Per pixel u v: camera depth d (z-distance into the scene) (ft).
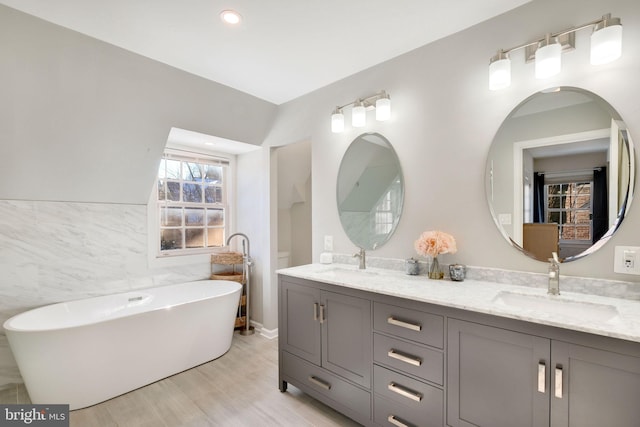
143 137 8.30
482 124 5.94
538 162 5.37
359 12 5.60
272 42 6.56
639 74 4.50
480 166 5.97
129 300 9.18
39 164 7.27
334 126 7.86
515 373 4.07
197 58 7.21
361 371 5.76
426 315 4.89
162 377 7.73
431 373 4.84
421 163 6.79
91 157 7.87
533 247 5.42
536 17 5.32
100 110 7.29
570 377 3.69
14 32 5.66
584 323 3.61
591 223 4.90
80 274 8.57
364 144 7.86
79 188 8.25
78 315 8.25
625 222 4.62
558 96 5.19
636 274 4.52
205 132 9.26
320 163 8.89
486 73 5.90
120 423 6.11
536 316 3.86
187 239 11.07
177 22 5.84
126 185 8.97
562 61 5.13
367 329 5.66
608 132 4.75
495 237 5.81
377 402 5.53
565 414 3.73
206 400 6.89
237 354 9.20
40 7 5.39
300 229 14.06
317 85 8.73
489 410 4.29
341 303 6.08
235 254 10.96
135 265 9.57
